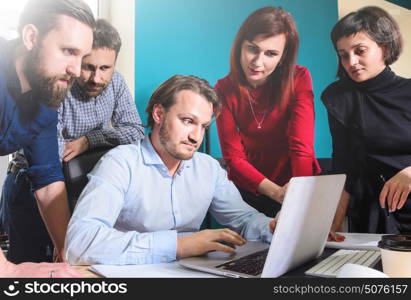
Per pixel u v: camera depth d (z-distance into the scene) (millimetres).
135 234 943
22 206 1573
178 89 1293
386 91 1889
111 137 1699
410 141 1835
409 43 1918
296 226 757
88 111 1710
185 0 1952
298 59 1977
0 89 1175
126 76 1987
